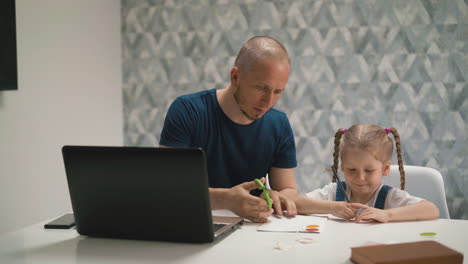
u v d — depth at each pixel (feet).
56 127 8.76
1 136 7.50
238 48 10.27
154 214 3.89
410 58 9.66
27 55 8.00
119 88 10.83
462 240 3.92
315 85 10.03
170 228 3.89
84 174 3.98
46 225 4.50
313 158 10.17
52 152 8.68
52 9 8.56
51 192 8.70
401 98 9.77
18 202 7.91
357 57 9.84
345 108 9.97
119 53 10.79
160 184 3.79
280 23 10.05
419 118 9.73
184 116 5.35
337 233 4.17
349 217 4.65
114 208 3.99
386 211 4.64
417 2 9.56
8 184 7.68
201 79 10.50
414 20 9.60
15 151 7.80
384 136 5.56
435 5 9.50
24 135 7.99
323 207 4.83
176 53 10.58
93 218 4.07
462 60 9.50
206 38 10.39
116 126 10.72
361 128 5.58
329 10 9.86
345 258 3.46
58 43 8.75
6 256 3.66
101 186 3.96
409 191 6.17
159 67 10.69
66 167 4.02
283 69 4.63
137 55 10.78
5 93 7.55
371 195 5.57
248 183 4.69
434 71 9.61
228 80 10.38
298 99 10.12
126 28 10.78
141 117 10.89
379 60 9.77
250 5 10.14
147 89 10.80
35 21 8.16
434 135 9.71
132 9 10.71
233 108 5.34
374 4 9.70
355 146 5.37
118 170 3.87
